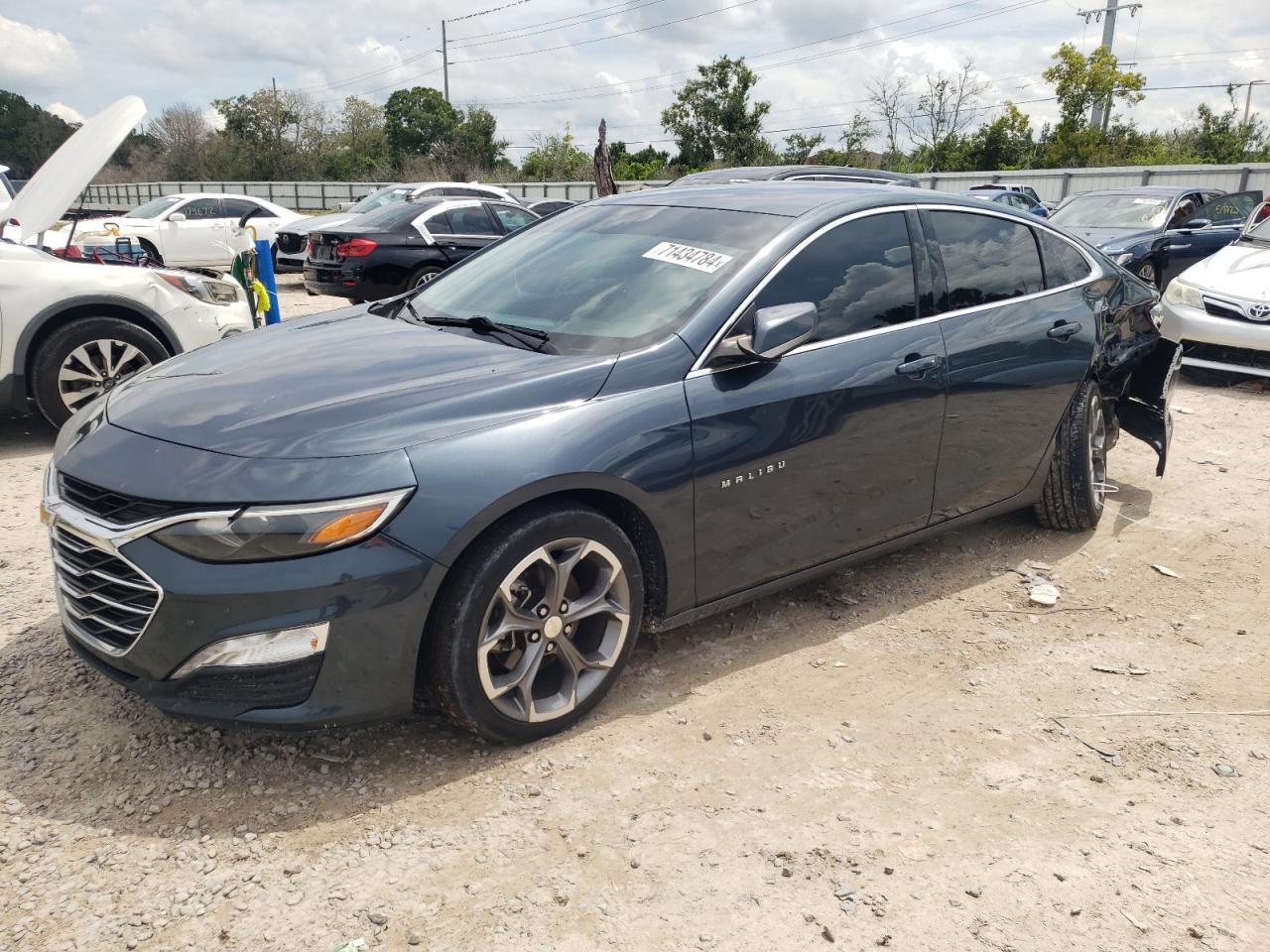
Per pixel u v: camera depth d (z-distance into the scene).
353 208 16.94
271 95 59.31
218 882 2.36
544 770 2.83
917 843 2.58
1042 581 4.25
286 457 2.54
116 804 2.63
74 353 6.00
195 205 17.42
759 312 3.11
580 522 2.83
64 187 5.71
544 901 2.33
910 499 3.79
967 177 36.31
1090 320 4.45
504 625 2.76
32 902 2.28
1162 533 4.85
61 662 3.35
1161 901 2.39
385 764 2.84
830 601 4.01
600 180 19.47
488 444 2.68
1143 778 2.89
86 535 2.59
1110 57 41.38
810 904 2.35
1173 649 3.70
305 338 3.48
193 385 3.04
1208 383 8.40
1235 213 13.59
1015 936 2.27
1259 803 2.79
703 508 3.12
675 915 2.30
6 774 2.74
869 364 3.50
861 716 3.18
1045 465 4.45
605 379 2.96
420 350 3.19
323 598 2.46
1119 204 13.12
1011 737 3.09
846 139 46.81
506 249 4.09
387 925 2.25
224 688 2.51
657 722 3.10
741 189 4.04
